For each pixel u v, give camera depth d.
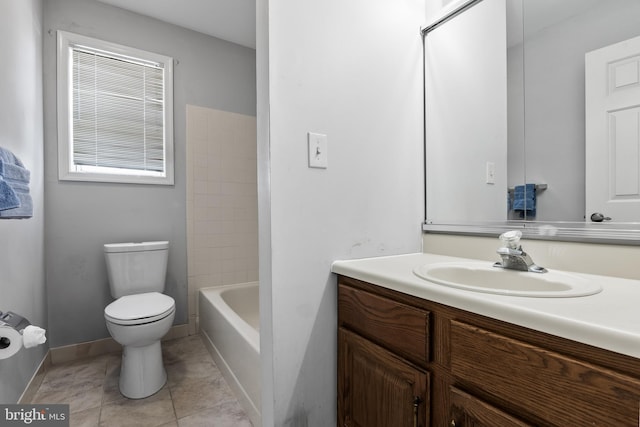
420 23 1.39
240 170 2.64
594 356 0.50
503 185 1.14
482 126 1.20
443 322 0.74
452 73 1.30
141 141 2.27
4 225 1.29
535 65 1.05
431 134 1.38
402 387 0.83
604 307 0.58
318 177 1.09
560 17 1.00
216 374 1.83
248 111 2.69
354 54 1.17
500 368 0.62
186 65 2.41
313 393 1.08
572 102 0.97
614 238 0.85
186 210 2.39
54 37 1.94
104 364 1.93
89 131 2.10
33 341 1.05
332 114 1.12
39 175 1.79
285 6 1.01
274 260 1.00
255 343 1.44
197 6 2.16
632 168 0.84
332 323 1.12
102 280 2.09
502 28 1.14
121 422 1.40
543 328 0.55
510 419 0.59
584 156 0.94
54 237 1.94
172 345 2.22
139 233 2.22
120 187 2.16
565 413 0.52
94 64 2.11
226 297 2.41
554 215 1.00
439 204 1.35
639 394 0.44
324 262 1.10
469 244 1.22
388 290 0.90
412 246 1.36
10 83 1.39
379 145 1.25
